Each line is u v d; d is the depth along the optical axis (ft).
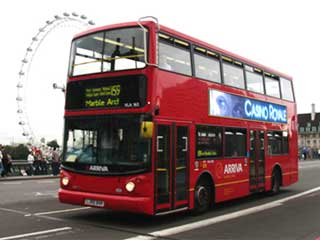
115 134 30.94
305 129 420.36
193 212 35.63
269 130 49.37
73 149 32.96
